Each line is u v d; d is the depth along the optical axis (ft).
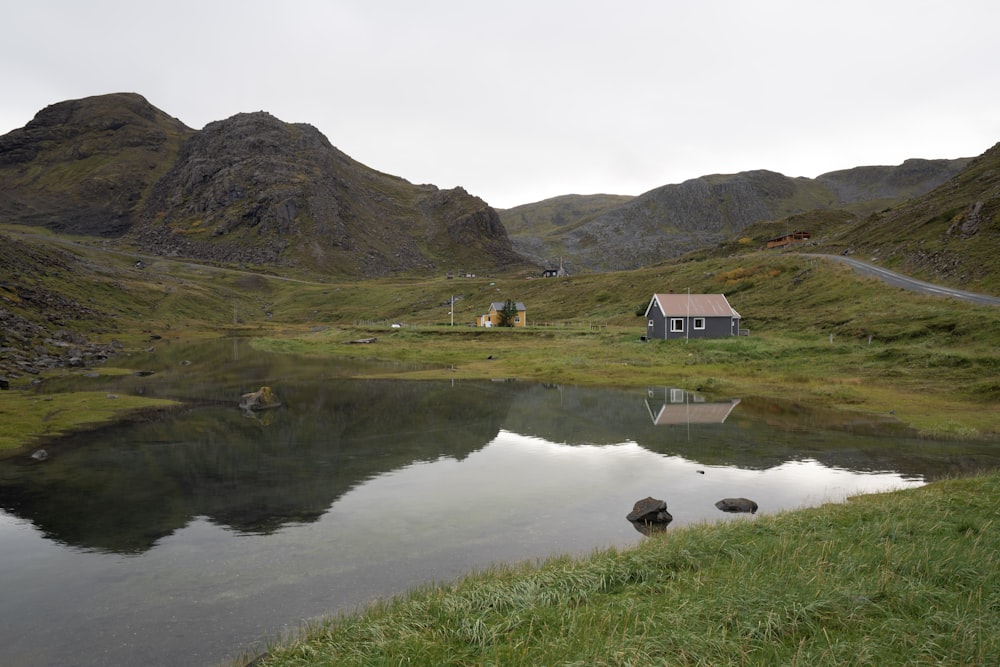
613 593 32.09
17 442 89.66
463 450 86.38
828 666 22.04
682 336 226.17
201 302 537.65
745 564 33.96
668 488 65.92
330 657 25.30
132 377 174.70
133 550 49.24
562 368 178.91
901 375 135.85
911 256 284.61
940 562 32.81
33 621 37.32
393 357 239.30
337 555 47.62
